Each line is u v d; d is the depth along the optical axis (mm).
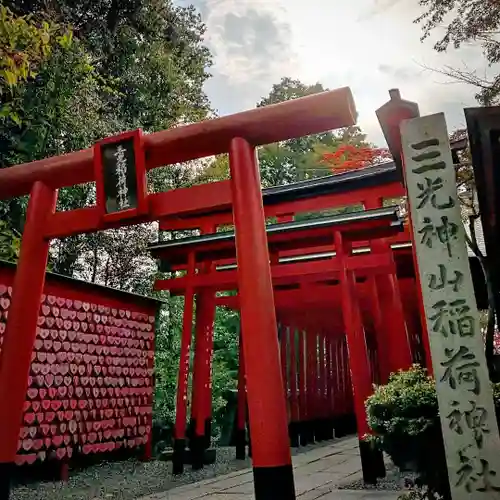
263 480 4145
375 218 7578
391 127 4535
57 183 6078
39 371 8195
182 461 8656
